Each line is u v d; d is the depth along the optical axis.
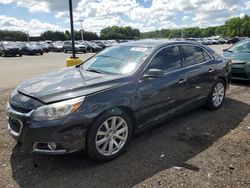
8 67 16.81
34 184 3.38
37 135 3.44
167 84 4.64
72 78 4.18
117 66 4.60
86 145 3.67
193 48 5.56
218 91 6.14
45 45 41.59
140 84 4.24
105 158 3.85
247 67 8.37
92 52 38.69
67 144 3.49
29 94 3.70
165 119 4.84
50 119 3.42
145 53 4.69
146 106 4.34
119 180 3.45
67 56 29.70
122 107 4.01
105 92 3.81
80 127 3.53
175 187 3.29
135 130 4.32
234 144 4.43
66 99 3.54
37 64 19.05
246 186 3.32
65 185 3.35
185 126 5.17
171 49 5.04
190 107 5.39
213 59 5.97
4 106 6.45
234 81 9.21
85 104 3.59
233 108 6.28
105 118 3.75
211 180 3.43
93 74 4.39
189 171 3.63
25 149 3.62
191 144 4.43
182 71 5.03
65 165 3.80
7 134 4.77
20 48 30.48
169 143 4.46
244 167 3.74
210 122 5.38
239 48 9.48
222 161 3.89
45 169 3.70
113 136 3.93
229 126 5.19
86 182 3.41
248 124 5.30
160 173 3.59
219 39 66.75
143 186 3.32
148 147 4.32
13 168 3.72
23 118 3.52
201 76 5.46
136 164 3.82
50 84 3.95
